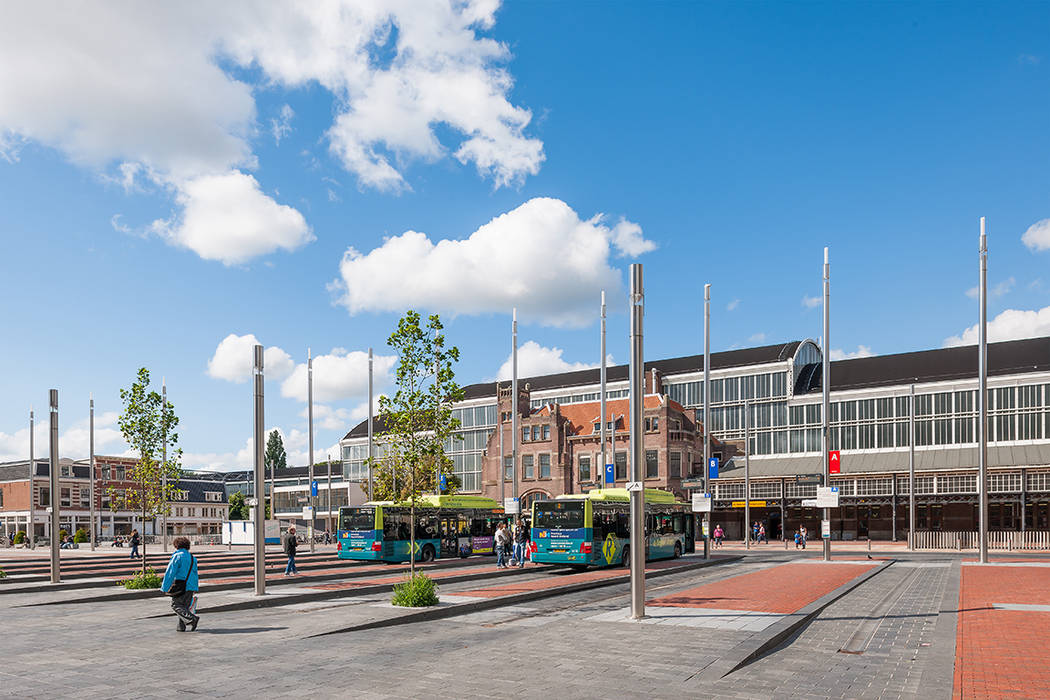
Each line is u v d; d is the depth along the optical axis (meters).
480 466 87.94
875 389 69.94
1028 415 63.09
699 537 68.00
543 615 17.45
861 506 68.25
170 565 15.18
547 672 11.12
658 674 10.91
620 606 18.56
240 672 11.32
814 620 16.34
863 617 16.70
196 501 113.38
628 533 34.12
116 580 28.17
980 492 33.41
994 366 66.75
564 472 72.50
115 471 102.88
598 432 71.12
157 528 106.06
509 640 13.68
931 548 54.62
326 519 101.06
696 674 10.83
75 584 26.73
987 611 16.72
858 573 27.41
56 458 28.72
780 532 71.62
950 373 68.06
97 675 11.18
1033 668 10.88
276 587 23.80
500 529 33.84
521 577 28.70
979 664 11.14
